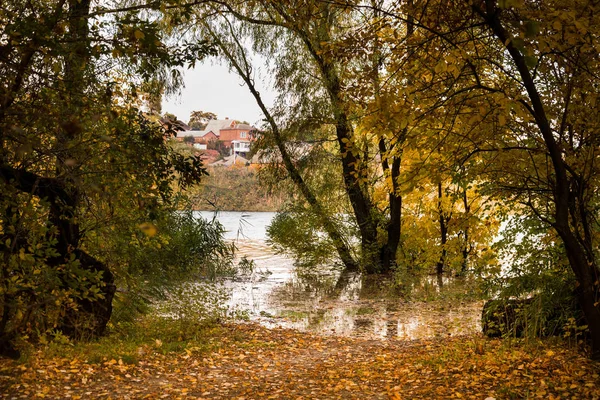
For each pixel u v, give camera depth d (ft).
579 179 24.04
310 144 69.41
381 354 32.58
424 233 68.13
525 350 27.12
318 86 65.57
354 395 22.67
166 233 37.35
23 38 18.54
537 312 29.01
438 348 31.89
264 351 33.50
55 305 22.08
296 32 57.16
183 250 57.93
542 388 20.84
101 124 24.02
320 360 31.37
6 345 20.59
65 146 21.80
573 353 25.62
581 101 23.82
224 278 67.00
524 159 24.57
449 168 23.59
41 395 19.76
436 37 21.94
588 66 22.33
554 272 29.27
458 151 23.72
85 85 21.72
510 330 30.63
